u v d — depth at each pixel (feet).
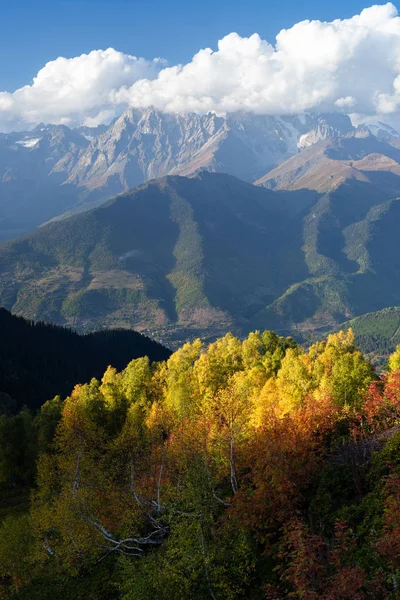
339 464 118.62
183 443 158.10
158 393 294.05
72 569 138.41
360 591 73.20
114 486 167.84
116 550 143.74
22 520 160.35
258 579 100.27
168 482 151.53
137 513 144.87
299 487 114.01
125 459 192.13
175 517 126.82
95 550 140.36
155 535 143.74
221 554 101.40
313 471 116.06
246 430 153.48
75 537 141.59
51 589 135.64
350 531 86.84
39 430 288.10
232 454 139.85
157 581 99.81
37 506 175.63
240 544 101.96
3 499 257.75
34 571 146.10
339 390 173.27
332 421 134.10
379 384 169.89
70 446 200.13
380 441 117.70
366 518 94.89
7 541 151.02
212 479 130.93
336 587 73.41
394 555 75.36
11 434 281.33
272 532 109.60
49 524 151.23
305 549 80.84
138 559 132.67
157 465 165.07
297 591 77.10
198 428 162.91
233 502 118.93
